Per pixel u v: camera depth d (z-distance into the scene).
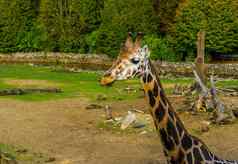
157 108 8.41
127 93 29.09
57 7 57.56
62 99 26.94
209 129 19.25
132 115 20.00
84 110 23.59
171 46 51.25
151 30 53.06
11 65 48.31
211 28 48.81
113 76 8.28
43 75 38.44
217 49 49.25
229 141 17.53
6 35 58.28
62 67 48.16
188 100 23.38
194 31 49.25
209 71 45.97
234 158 15.48
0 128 19.84
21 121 21.25
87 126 20.20
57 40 57.66
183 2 51.47
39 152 16.38
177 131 8.40
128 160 15.44
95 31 56.12
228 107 20.86
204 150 8.48
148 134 18.67
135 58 8.30
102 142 17.72
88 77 37.75
